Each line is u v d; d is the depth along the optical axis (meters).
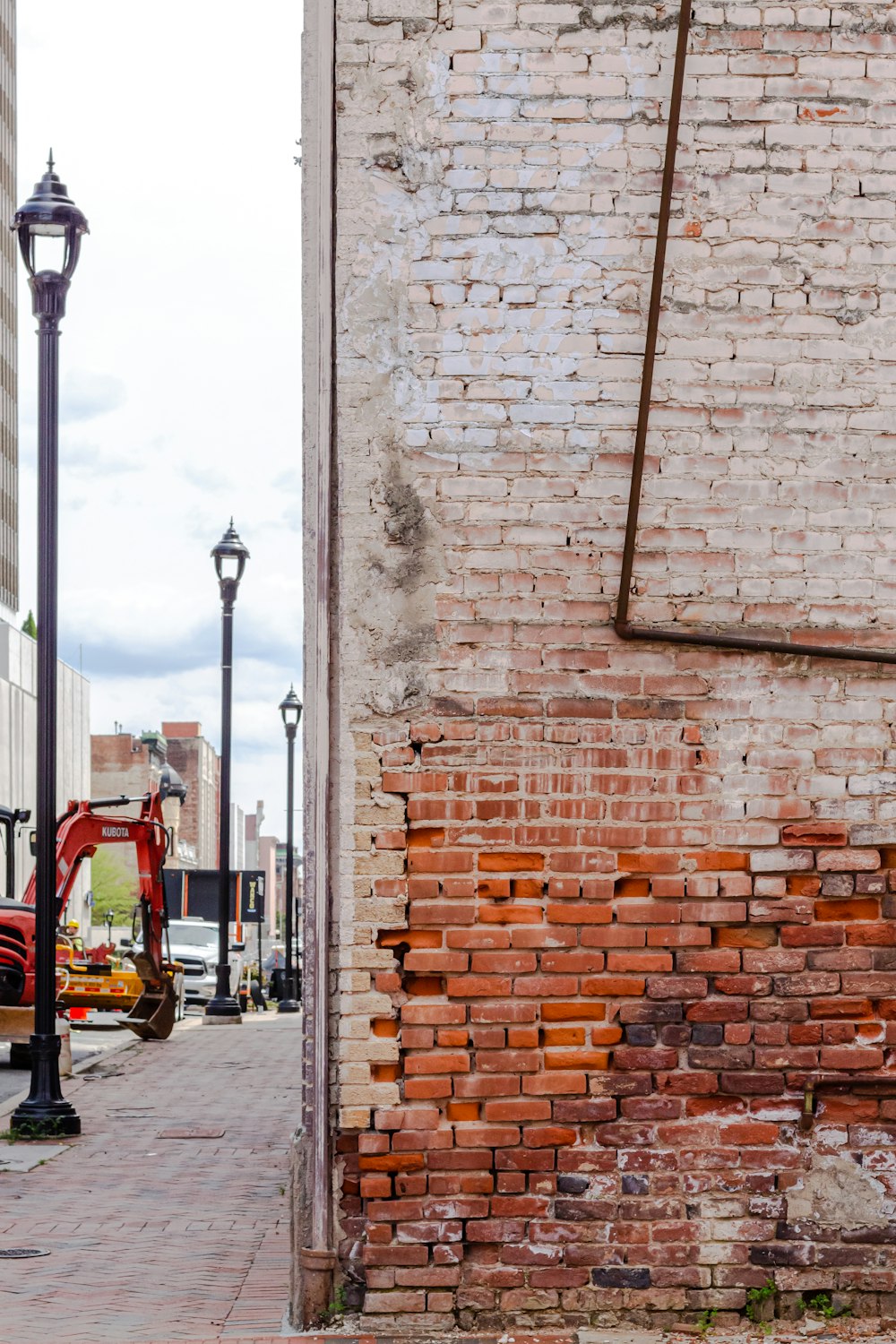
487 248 6.68
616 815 6.55
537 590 6.62
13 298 89.25
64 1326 6.55
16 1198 9.62
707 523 6.67
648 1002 6.49
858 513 6.70
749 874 6.55
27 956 19.84
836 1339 6.20
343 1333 6.24
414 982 6.50
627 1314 6.35
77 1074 17.67
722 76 6.72
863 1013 6.53
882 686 6.66
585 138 6.69
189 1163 11.01
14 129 90.69
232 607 27.33
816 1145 6.47
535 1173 6.40
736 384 6.69
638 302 6.69
